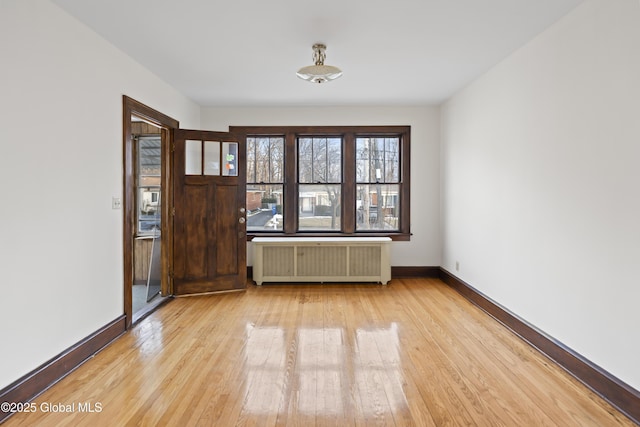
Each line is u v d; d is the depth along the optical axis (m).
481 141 4.02
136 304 4.29
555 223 2.77
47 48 2.43
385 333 3.30
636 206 2.07
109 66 3.13
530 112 3.09
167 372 2.58
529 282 3.12
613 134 2.22
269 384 2.42
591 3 2.39
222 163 4.68
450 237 5.03
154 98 3.96
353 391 2.33
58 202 2.54
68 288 2.63
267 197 5.57
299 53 3.40
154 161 5.34
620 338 2.18
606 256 2.28
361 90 4.60
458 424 2.00
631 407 2.06
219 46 3.24
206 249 4.59
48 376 2.38
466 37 3.05
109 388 2.37
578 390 2.35
